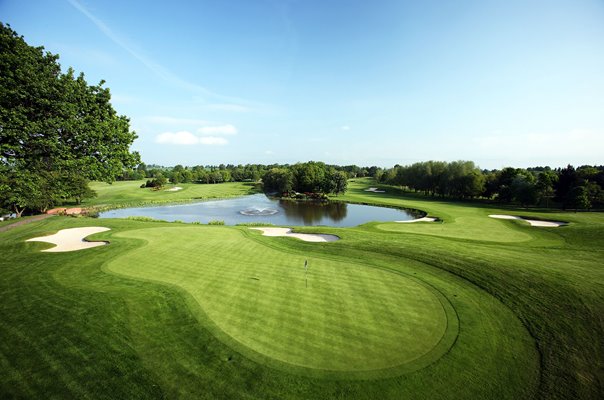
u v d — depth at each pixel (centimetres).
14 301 1163
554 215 4297
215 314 1092
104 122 2911
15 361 814
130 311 1095
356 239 2558
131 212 6362
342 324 1034
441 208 5759
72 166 2711
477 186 7638
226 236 2564
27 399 686
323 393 731
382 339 948
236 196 10181
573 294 1182
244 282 1403
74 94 2694
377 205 7125
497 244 2528
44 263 1686
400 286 1377
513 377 785
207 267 1631
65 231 2748
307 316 1086
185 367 811
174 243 2211
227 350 886
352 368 815
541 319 1055
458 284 1405
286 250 2061
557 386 752
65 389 719
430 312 1128
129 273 1524
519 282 1334
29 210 4984
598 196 5412
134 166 3403
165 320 1051
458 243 2372
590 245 2495
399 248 2006
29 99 2419
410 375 790
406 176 10844
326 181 9712
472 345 920
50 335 934
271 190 11806
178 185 12619
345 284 1395
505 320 1073
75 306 1119
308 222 5172
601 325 987
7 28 2355
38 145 2536
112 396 702
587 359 845
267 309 1134
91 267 1619
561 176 6638
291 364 828
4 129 2294
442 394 729
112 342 908
